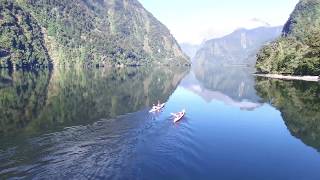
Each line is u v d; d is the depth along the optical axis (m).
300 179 54.88
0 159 56.00
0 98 119.69
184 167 55.88
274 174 56.31
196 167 56.53
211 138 75.81
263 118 100.94
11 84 165.75
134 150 62.09
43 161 55.31
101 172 51.50
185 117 97.62
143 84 189.00
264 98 143.50
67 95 130.75
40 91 140.75
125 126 80.50
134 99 126.62
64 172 51.03
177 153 61.94
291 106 119.06
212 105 127.75
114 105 110.31
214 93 171.88
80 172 51.28
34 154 58.72
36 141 66.69
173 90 172.38
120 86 170.62
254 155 65.44
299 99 133.50
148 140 68.88
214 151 66.25
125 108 104.94
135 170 52.97
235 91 179.75
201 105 126.62
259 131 84.50
